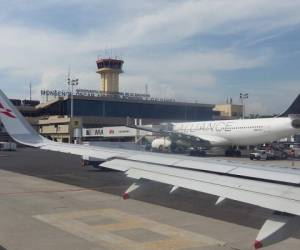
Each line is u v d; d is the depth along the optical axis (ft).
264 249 34.78
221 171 25.18
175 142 220.02
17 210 52.90
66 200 60.75
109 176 97.04
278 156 189.88
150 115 408.46
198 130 214.48
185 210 52.26
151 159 30.50
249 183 21.71
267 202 18.62
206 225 44.11
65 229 42.65
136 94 424.05
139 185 24.85
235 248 35.58
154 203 57.41
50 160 159.74
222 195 20.88
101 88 484.74
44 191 70.54
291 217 17.22
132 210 52.54
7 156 192.75
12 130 37.17
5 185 79.15
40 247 36.11
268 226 17.02
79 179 90.22
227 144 204.85
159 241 37.88
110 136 290.97
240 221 45.96
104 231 41.70
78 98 381.19
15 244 37.11
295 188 19.94
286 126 182.09
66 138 355.56
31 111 429.79
